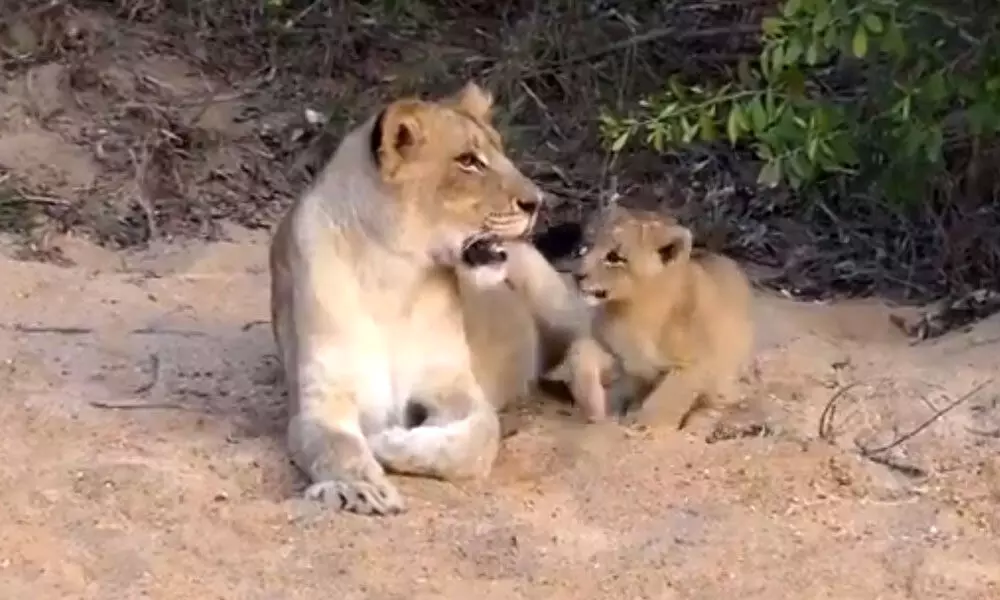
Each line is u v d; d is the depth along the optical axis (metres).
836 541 8.89
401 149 9.54
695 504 9.27
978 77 11.98
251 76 17.03
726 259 11.28
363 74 17.27
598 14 16.98
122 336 11.88
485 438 9.55
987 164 13.71
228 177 15.48
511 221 9.70
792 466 9.71
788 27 11.83
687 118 13.20
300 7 17.84
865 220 14.54
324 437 9.41
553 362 11.32
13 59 16.69
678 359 10.52
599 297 10.50
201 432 10.12
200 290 13.09
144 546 8.51
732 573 8.48
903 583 8.45
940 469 9.86
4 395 10.52
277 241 10.58
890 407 10.70
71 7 17.30
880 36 11.78
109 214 14.65
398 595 8.15
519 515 9.03
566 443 10.07
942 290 13.56
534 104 16.62
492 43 17.44
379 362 9.88
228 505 9.01
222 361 11.45
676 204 15.20
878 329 12.62
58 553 8.40
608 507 9.20
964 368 11.42
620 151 15.36
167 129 15.91
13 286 12.79
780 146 12.20
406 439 9.46
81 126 15.95
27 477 9.22
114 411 10.36
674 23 17.02
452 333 10.06
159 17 17.48
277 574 8.30
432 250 9.73
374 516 8.94
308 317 9.80
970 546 8.88
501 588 8.25
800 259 14.19
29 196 14.77
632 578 8.38
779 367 11.46
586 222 13.64
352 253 9.79
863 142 12.92
